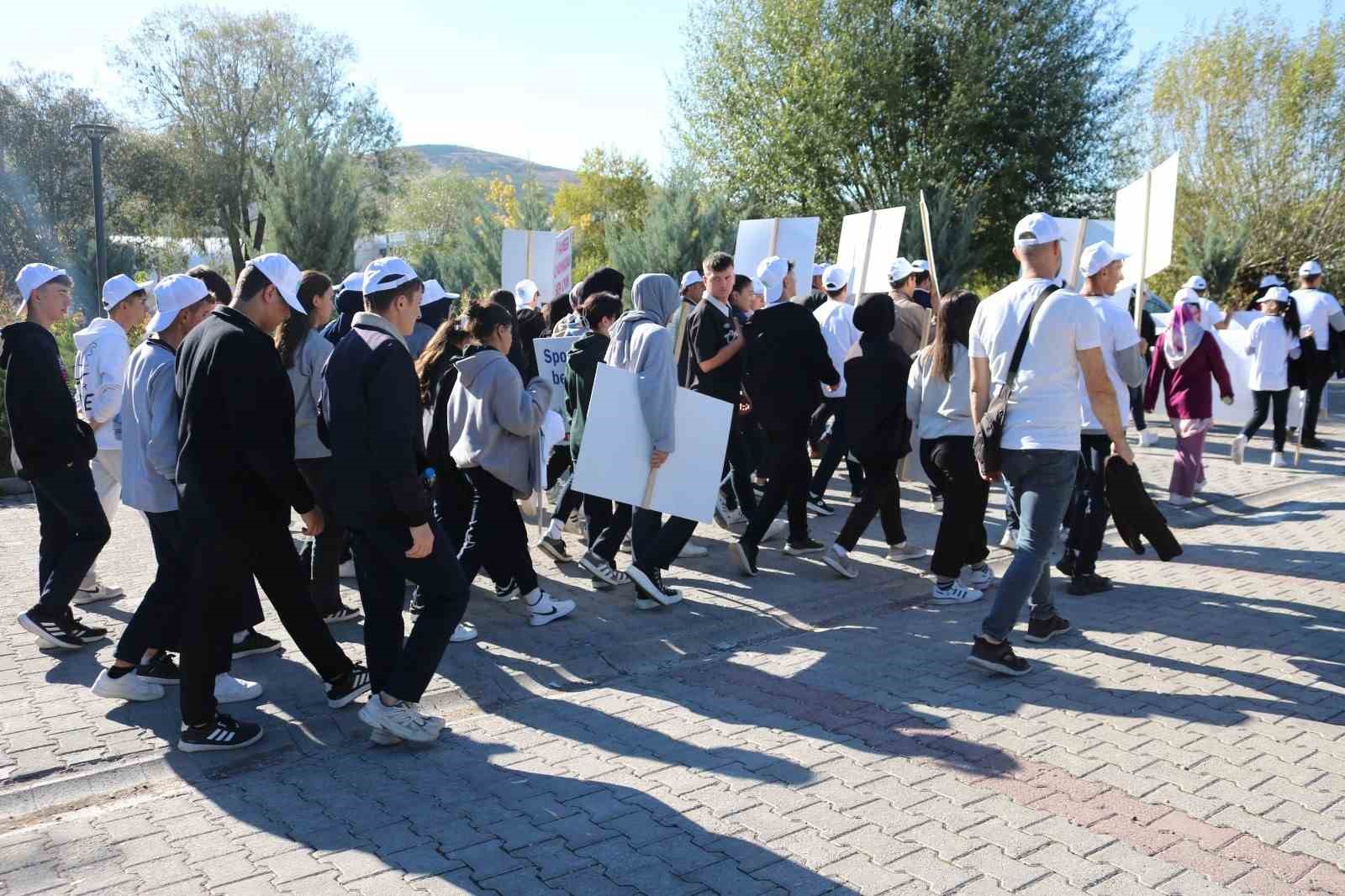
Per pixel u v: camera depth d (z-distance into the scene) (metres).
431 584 4.20
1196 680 4.91
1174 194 7.80
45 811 3.83
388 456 3.92
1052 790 3.80
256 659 5.33
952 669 5.12
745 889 3.18
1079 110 24.34
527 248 12.16
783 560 7.23
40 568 5.63
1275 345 10.48
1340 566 6.92
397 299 4.11
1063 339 4.76
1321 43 31.42
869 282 8.47
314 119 42.84
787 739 4.31
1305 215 31.78
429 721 4.30
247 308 4.12
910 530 8.15
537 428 5.56
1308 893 3.12
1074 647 5.41
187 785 4.02
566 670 5.19
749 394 6.70
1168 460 11.26
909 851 3.38
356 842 3.52
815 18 24.53
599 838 3.51
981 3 24.16
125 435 4.70
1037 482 4.87
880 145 25.41
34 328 5.23
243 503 4.09
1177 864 3.28
